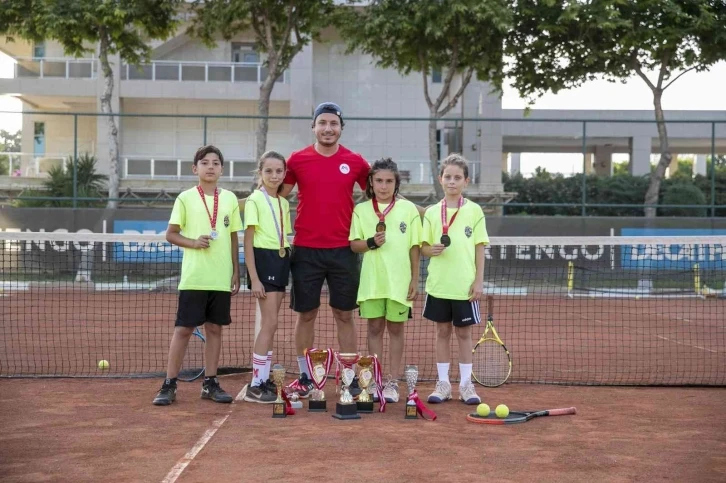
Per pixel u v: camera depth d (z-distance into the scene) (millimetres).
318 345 9820
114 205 21516
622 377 7777
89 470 4195
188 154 28547
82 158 23406
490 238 8750
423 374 7793
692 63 21547
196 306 6051
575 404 6215
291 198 19875
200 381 7125
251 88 28328
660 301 16703
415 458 4477
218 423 5371
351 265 6184
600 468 4320
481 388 6988
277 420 5488
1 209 18703
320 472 4164
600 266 17656
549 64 22469
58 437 4934
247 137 28781
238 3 20703
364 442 4848
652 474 4219
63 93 28078
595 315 13797
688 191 23375
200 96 28266
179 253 16984
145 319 12609
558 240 8719
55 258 17828
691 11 21703
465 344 6207
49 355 8836
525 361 8812
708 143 33906
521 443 4871
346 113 29062
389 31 20812
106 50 22312
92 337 10445
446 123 27281
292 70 28219
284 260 6219
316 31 22281
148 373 7496
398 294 6008
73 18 21547
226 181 24953
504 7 20250
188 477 4062
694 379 7672
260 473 4137
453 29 20797
